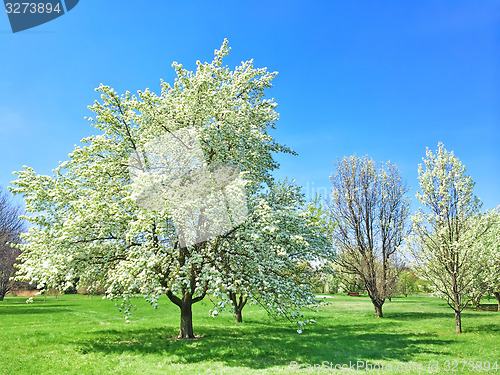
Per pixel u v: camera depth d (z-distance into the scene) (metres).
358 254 29.19
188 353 13.18
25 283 48.78
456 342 15.50
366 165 29.62
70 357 12.30
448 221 18.41
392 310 34.34
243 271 14.01
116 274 13.16
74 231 13.11
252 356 12.91
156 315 28.36
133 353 13.14
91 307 34.28
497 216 18.58
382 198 29.41
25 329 18.23
